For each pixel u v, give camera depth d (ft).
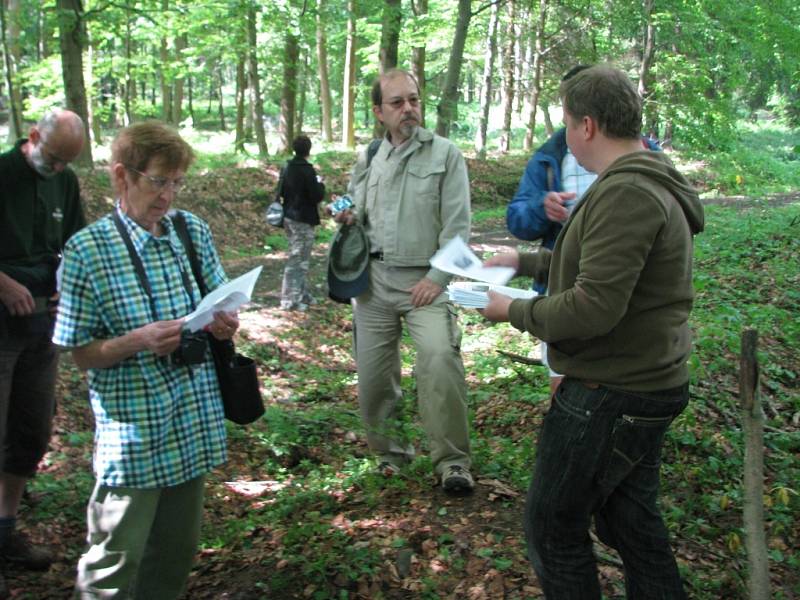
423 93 61.21
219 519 13.71
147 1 51.70
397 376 14.82
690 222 7.86
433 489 13.74
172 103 95.50
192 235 9.11
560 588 8.09
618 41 77.41
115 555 8.30
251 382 8.97
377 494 13.69
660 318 7.52
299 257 30.53
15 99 58.39
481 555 11.32
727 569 10.60
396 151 13.58
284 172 30.25
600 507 8.14
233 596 10.91
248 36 63.77
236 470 16.31
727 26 61.41
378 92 13.53
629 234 7.13
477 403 18.78
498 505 12.94
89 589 8.39
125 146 8.09
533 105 90.84
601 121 7.76
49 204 11.81
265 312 30.14
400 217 13.48
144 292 8.31
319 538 12.18
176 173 8.21
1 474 11.76
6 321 11.11
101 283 8.10
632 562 8.36
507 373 20.94
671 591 8.20
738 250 30.37
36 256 11.70
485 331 25.80
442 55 95.61
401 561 11.36
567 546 8.14
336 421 18.03
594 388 7.70
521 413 17.65
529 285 31.37
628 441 7.66
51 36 63.93
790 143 90.94
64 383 19.54
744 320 20.44
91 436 16.83
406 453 14.96
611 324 7.22
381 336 14.17
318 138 93.25
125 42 66.85
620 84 7.74
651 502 8.24
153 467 8.26
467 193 13.50
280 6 54.03
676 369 7.70
